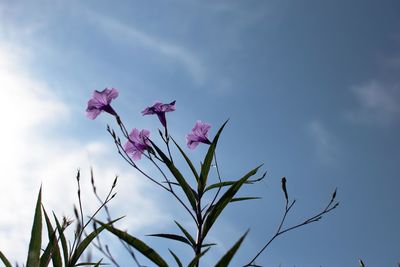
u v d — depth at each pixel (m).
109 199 0.83
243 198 0.93
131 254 0.74
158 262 0.84
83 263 0.84
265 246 0.86
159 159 0.94
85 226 0.81
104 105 1.03
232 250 0.73
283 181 0.88
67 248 0.85
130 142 0.99
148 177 0.93
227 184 0.93
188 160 0.93
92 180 0.82
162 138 0.93
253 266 0.85
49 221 0.88
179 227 0.90
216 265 0.73
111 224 0.81
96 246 0.74
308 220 0.88
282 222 0.87
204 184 0.92
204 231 0.90
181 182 0.92
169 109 1.00
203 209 0.91
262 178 0.93
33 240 0.85
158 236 0.89
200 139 1.04
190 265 0.80
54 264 0.85
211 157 0.92
